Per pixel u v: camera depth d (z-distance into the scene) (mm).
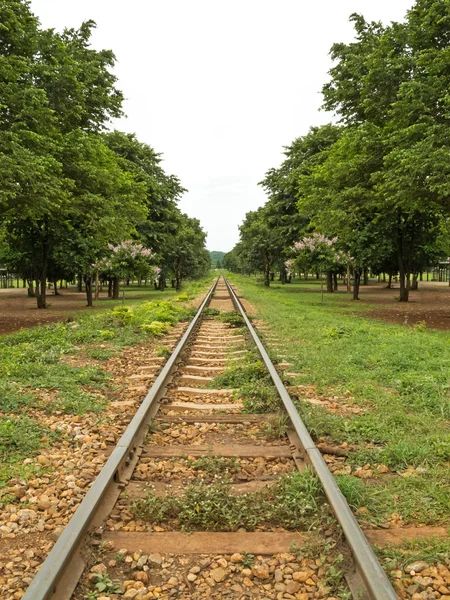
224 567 3016
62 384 7344
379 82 17453
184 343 10625
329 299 30688
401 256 28219
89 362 9281
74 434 5500
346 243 25469
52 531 3518
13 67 14445
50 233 24297
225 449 4898
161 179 38406
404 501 3850
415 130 14023
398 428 5477
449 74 14602
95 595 2713
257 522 3492
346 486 3869
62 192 16109
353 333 12438
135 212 24203
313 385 7469
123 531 3396
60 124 18734
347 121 23828
